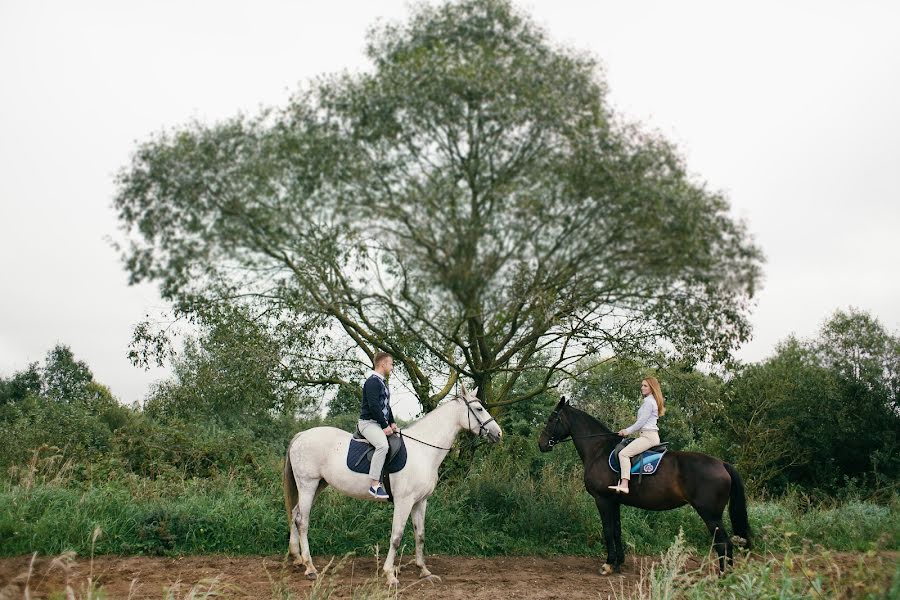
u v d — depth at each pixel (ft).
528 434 48.67
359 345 37.52
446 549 30.96
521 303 27.09
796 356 76.89
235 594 22.22
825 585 19.04
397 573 26.30
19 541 26.11
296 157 25.09
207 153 25.04
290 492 26.53
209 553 28.12
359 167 24.77
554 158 24.56
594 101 25.35
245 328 36.50
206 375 37.99
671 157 24.95
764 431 64.49
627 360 36.86
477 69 25.18
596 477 28.35
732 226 24.95
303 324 36.19
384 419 25.11
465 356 32.96
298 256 28.19
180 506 29.94
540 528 32.91
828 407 71.00
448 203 23.93
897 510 38.11
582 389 42.52
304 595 22.04
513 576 26.89
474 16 27.63
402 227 24.98
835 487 65.98
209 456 42.86
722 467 26.05
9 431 44.52
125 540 27.76
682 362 36.70
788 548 20.16
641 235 23.85
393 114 25.21
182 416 46.70
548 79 25.27
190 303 31.24
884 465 68.85
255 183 25.14
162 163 25.13
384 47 27.99
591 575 27.48
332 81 26.63
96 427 45.85
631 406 45.44
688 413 54.54
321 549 29.04
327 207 25.84
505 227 24.03
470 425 27.07
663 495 26.91
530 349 36.24
